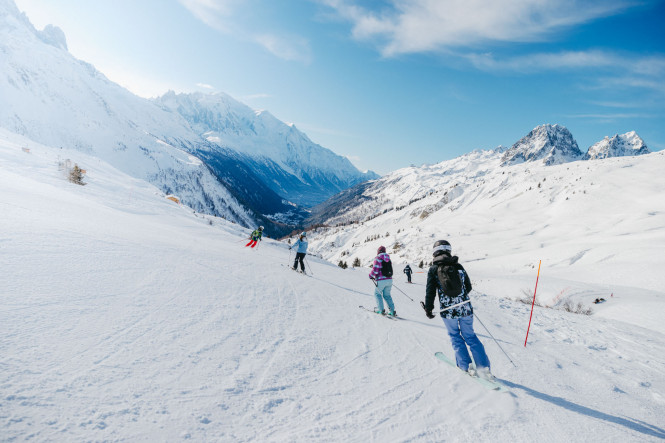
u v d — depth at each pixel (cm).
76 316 322
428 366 420
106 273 473
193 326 381
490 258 7125
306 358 374
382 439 245
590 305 2134
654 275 3105
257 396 270
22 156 3008
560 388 407
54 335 274
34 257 444
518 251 7225
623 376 489
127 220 1288
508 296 2898
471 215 13150
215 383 272
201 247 1066
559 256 5181
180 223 2309
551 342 690
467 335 410
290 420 246
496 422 297
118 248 632
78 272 442
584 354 611
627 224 6938
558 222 9250
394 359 429
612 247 4772
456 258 424
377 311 716
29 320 286
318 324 518
